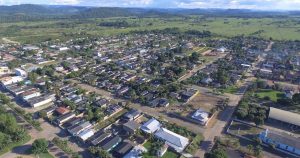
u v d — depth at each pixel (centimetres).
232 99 17288
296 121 13475
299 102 16038
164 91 17850
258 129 13400
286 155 11344
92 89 18962
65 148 11294
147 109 15762
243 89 19150
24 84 19362
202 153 11381
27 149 11362
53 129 13300
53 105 15925
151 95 17475
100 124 13788
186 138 12169
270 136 11994
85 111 15175
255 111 14638
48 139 12288
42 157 10819
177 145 11600
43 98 16488
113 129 13288
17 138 11888
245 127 13600
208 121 14212
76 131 12656
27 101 16275
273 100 17100
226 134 12962
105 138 12312
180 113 15150
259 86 19288
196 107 16000
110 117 14638
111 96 17750
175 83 19775
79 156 10681
